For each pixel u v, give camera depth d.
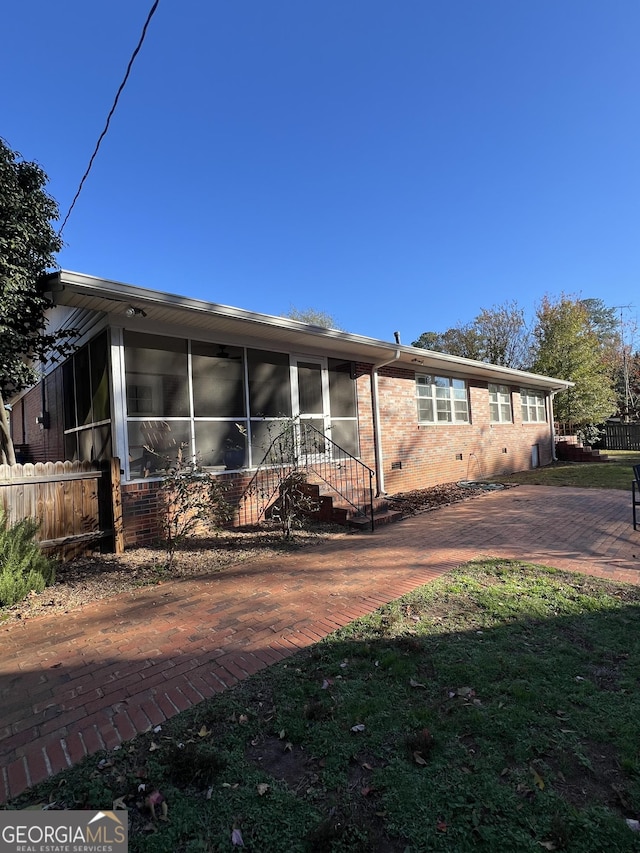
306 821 1.76
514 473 15.18
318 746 2.19
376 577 4.77
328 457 8.92
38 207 6.44
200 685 2.78
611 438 24.55
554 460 19.11
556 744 2.14
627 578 4.50
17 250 5.87
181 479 5.55
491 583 4.45
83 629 3.67
